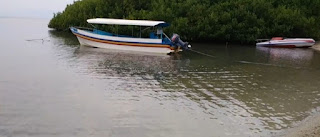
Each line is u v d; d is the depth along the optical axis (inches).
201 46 1697.8
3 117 550.3
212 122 542.6
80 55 1253.7
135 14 1902.1
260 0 1839.3
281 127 520.1
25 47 1454.2
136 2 2055.9
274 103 654.5
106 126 517.7
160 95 701.9
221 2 1950.1
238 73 957.2
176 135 487.8
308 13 1971.0
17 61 1080.8
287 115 581.3
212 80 856.3
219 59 1234.6
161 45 1323.8
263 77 906.1
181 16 1891.0
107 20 1482.5
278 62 1176.2
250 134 491.8
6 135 476.1
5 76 853.8
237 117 568.4
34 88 741.9
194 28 1795.0
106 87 763.4
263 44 1711.4
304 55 1384.1
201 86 788.0
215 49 1572.3
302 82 848.3
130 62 1123.9
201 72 964.0
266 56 1338.6
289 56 1343.5
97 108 606.5
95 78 856.3
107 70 968.9
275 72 982.4
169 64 1098.7
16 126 511.8
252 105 639.8
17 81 803.4
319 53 1460.4
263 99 682.8
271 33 1818.4
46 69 959.6
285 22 1808.6
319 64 1142.3
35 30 2753.4
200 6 1852.9
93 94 701.9
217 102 656.4
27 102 636.7
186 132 499.5
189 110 603.2
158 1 2038.6
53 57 1187.3
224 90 753.0
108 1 2149.4
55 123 527.2
